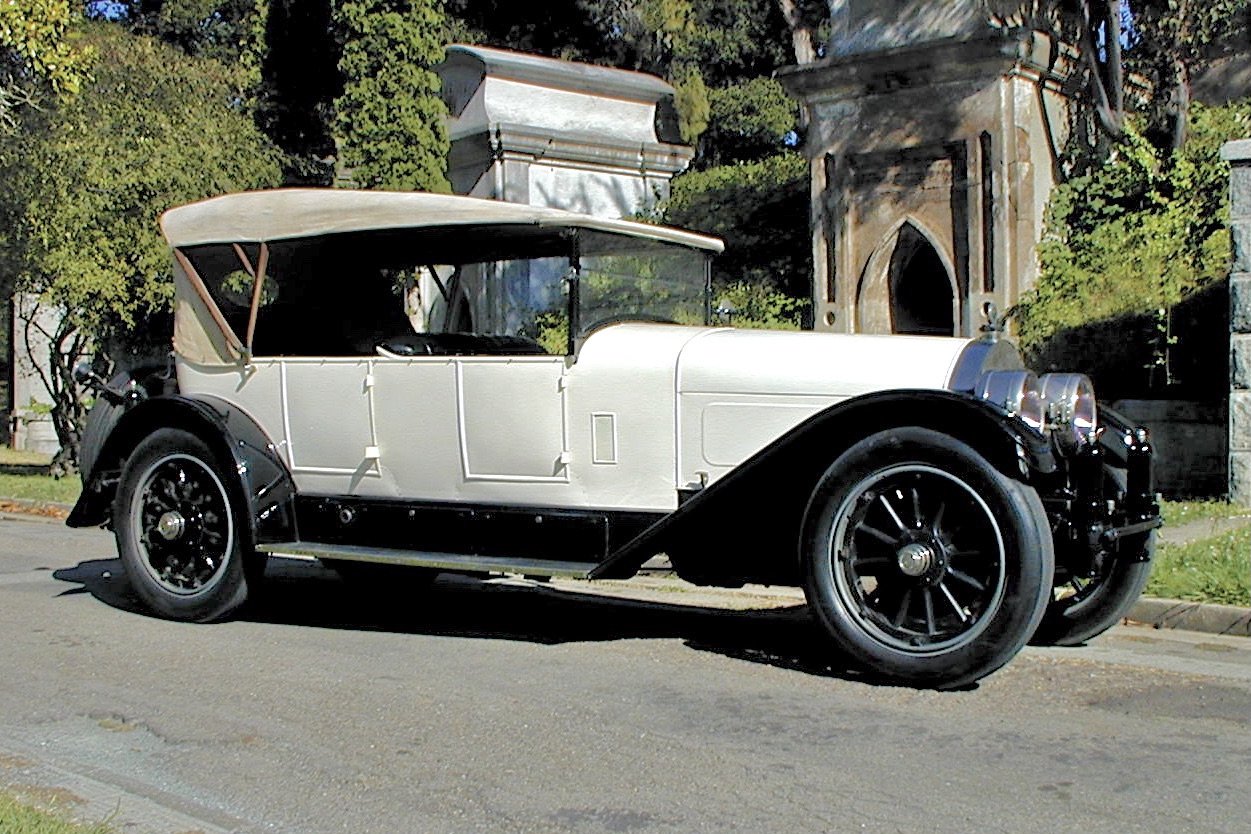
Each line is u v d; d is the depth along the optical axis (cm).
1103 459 617
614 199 2145
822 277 1620
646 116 2242
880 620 571
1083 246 1479
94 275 1565
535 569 637
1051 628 650
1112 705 547
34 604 830
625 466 642
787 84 1616
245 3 3578
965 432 547
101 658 670
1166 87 1527
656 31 3250
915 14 1555
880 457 561
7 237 1555
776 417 611
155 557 773
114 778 477
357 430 712
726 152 3328
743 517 603
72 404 1781
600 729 526
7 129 1524
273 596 859
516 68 2084
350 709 564
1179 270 1334
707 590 876
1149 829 406
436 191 1780
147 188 1596
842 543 573
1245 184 1046
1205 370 1243
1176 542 873
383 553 688
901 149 1549
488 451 673
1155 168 1527
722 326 750
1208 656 637
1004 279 1480
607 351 649
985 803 430
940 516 556
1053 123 1574
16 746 517
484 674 625
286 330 750
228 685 610
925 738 503
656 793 448
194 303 772
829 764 474
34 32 1391
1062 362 1335
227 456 727
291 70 1977
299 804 447
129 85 1684
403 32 1745
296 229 718
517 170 2041
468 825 424
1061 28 1622
